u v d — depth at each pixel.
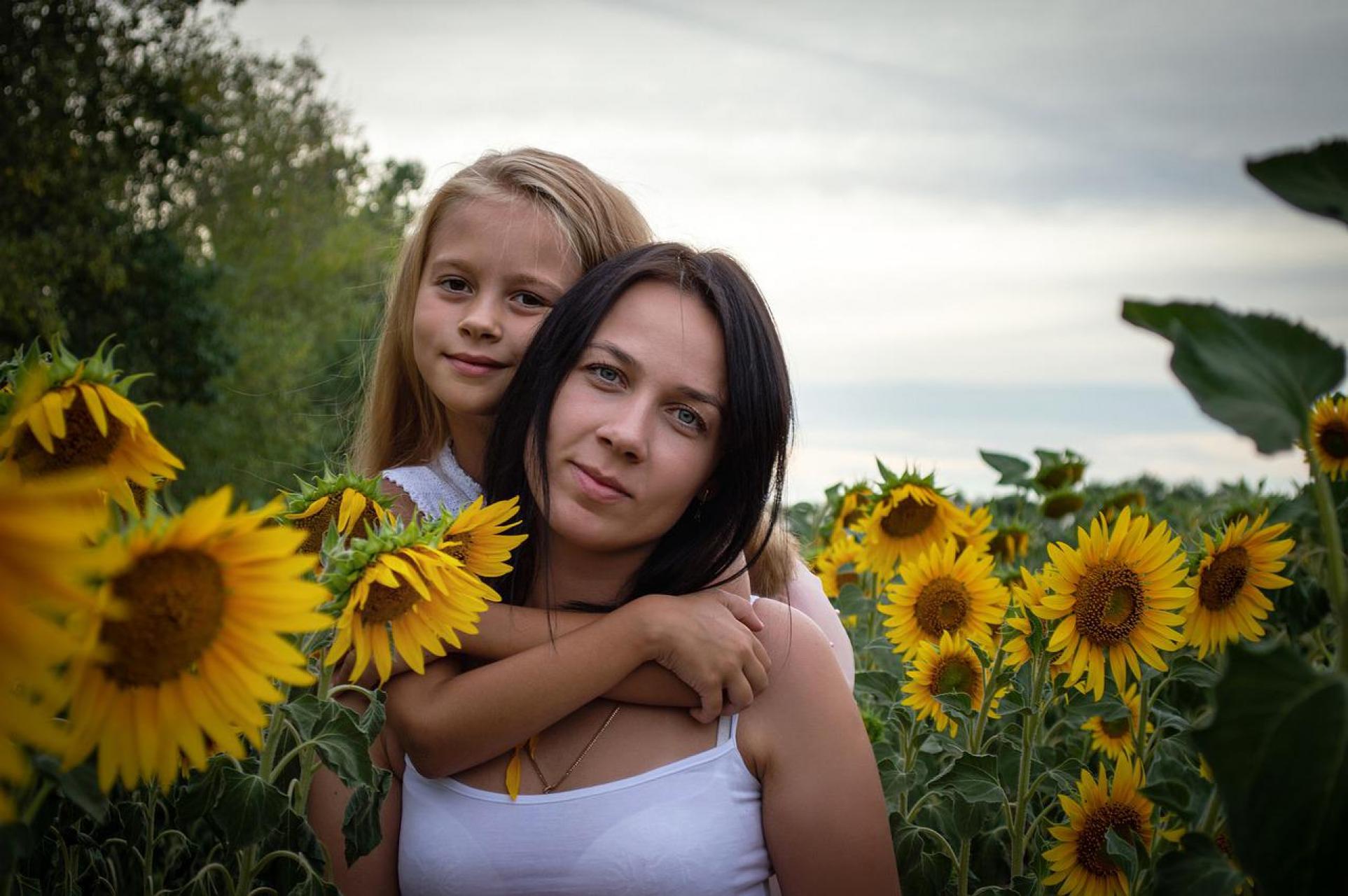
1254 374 0.94
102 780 0.87
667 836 1.52
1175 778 1.57
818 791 1.58
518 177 2.31
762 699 1.62
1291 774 0.88
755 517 1.66
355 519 1.61
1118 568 1.74
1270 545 1.83
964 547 2.67
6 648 0.74
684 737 1.59
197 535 0.89
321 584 1.25
